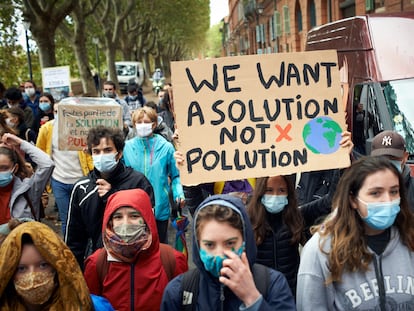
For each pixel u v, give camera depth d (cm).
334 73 355
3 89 967
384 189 243
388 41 627
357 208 249
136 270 299
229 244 228
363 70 639
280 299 236
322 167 348
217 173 342
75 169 610
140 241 293
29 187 426
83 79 2445
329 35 812
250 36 4981
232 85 345
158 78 2706
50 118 927
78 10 2369
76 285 223
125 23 4703
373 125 585
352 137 638
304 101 351
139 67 4300
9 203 418
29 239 219
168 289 250
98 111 609
